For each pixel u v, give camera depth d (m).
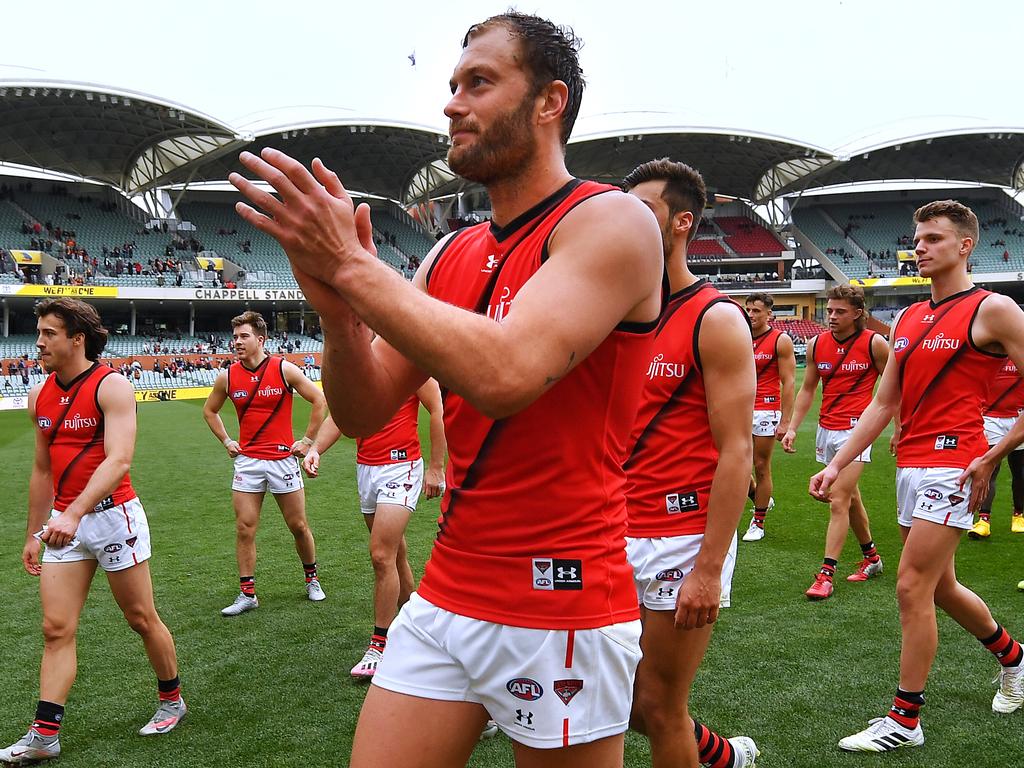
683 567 2.69
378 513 4.52
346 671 4.29
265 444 5.43
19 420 22.16
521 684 1.62
